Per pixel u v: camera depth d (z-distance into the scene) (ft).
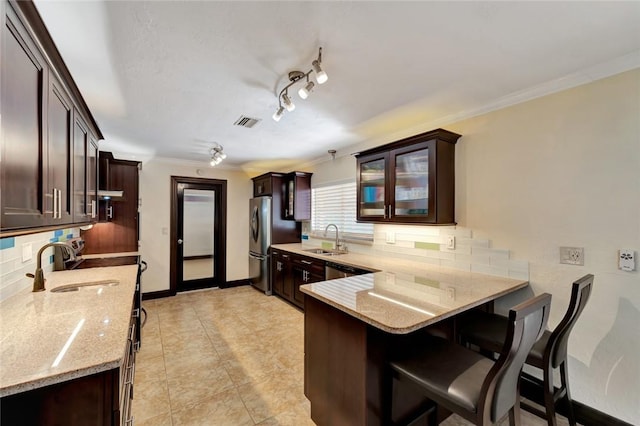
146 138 11.37
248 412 6.33
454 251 8.70
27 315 4.46
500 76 6.42
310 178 15.96
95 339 3.63
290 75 6.27
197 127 9.98
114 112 8.51
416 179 8.60
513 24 4.68
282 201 16.39
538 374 6.89
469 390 3.96
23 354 3.22
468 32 4.89
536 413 6.10
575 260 6.38
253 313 12.66
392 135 10.79
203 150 13.44
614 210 5.87
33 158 3.75
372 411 4.79
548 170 6.81
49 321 4.23
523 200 7.23
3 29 2.98
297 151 13.62
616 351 5.80
